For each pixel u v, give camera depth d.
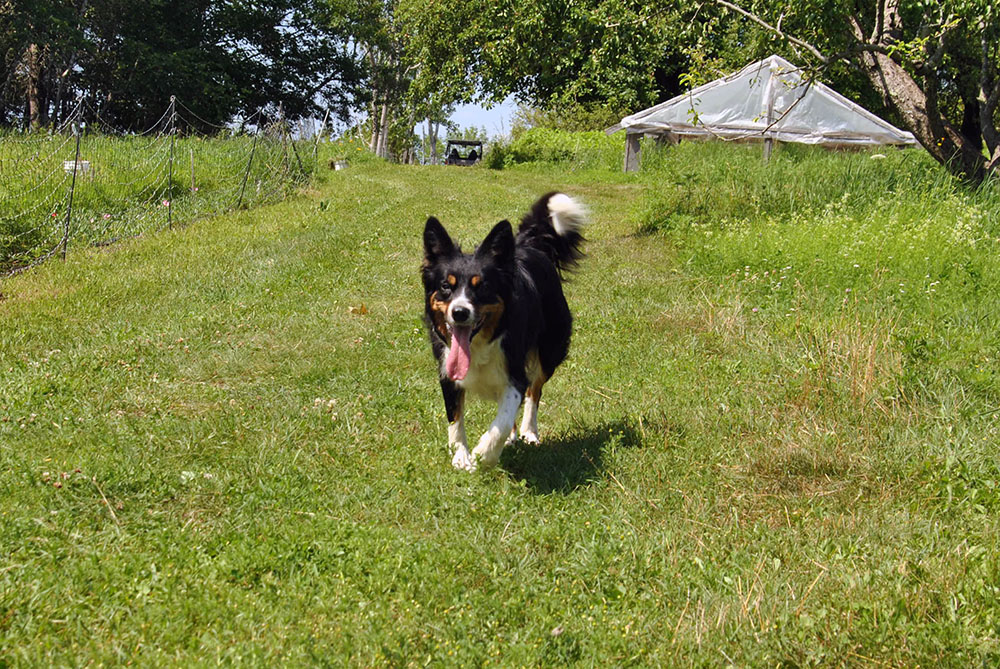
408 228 12.73
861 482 4.48
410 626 3.26
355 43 43.62
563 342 5.82
